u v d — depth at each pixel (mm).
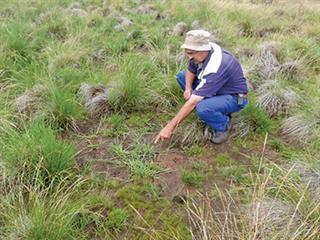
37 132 3607
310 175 3334
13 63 5430
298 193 3027
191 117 4254
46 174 3363
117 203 3303
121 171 3670
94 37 6719
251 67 5480
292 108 4648
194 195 3404
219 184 3537
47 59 5656
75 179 3473
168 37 6789
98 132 4258
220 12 8352
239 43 6742
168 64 5578
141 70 4984
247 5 9414
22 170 3312
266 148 4039
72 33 6656
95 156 3865
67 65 5531
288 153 3910
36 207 2879
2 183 3236
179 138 4090
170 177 3613
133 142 4082
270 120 4449
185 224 3105
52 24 7047
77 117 4398
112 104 4590
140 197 3373
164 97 4750
